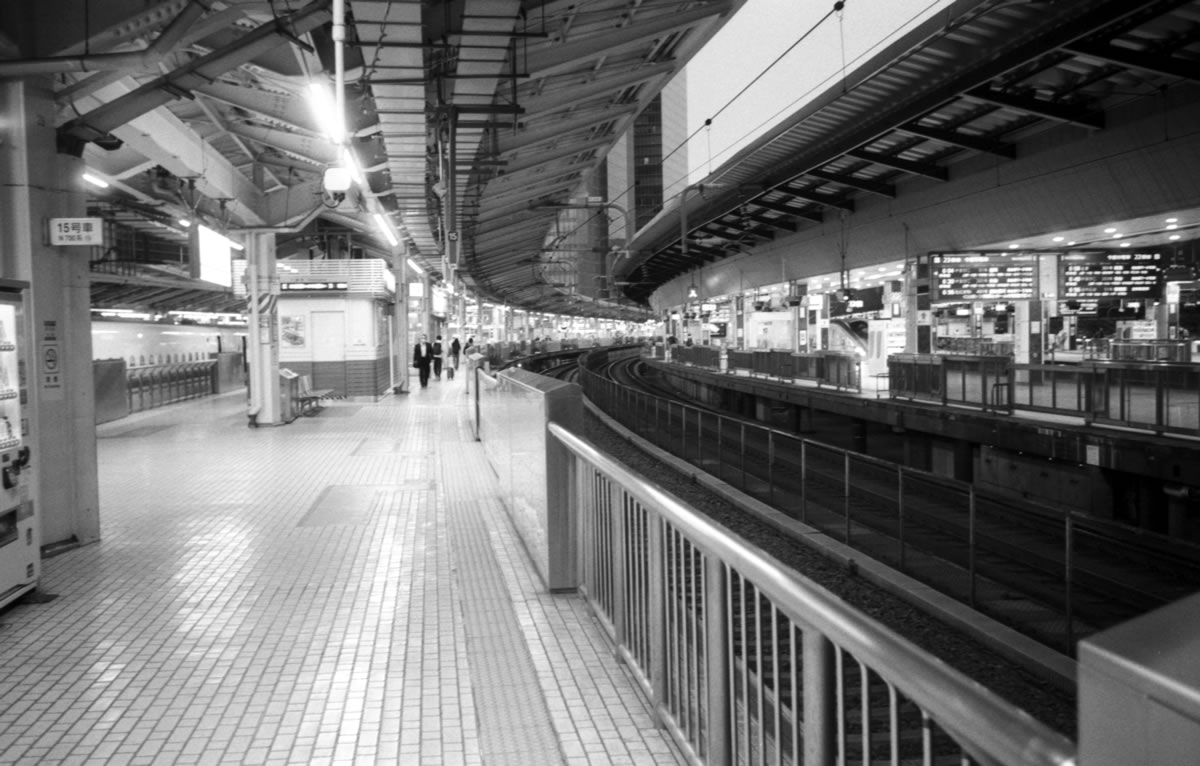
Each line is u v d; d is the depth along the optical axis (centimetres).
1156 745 79
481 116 1296
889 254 2697
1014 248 2389
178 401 2523
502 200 2275
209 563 703
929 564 815
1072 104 1656
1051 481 1387
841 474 991
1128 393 1273
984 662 666
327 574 666
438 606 579
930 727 148
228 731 394
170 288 2853
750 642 609
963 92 1460
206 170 1451
